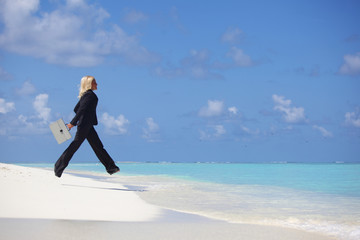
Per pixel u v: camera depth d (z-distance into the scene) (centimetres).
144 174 1767
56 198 644
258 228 446
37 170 1238
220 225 460
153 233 395
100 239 355
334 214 591
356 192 940
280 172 2223
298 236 411
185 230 418
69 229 397
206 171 2275
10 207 529
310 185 1156
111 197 721
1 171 989
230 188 1020
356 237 423
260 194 876
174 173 1919
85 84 862
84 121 849
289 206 678
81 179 1095
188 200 743
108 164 902
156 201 718
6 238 343
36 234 364
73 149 866
